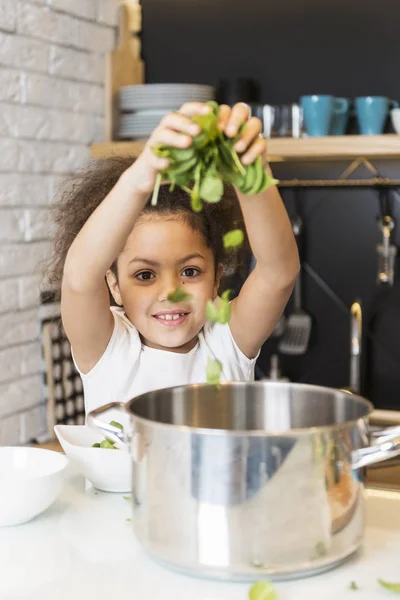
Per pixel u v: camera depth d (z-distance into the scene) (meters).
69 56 2.25
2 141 2.03
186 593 0.71
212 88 2.26
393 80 2.31
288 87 2.41
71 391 2.23
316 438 0.71
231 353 1.28
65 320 1.18
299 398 0.88
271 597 0.67
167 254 1.20
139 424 0.75
